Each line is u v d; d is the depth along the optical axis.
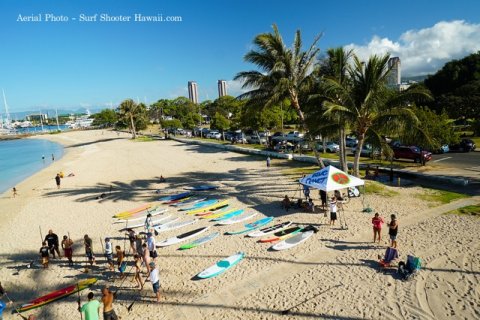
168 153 50.78
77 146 79.44
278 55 23.03
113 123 158.62
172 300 11.16
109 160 48.06
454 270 11.48
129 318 10.38
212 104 118.62
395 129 18.70
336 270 12.12
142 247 13.66
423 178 23.69
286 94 23.94
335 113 19.09
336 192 19.20
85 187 30.86
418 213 17.00
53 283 13.28
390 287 10.81
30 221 21.77
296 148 42.78
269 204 20.66
